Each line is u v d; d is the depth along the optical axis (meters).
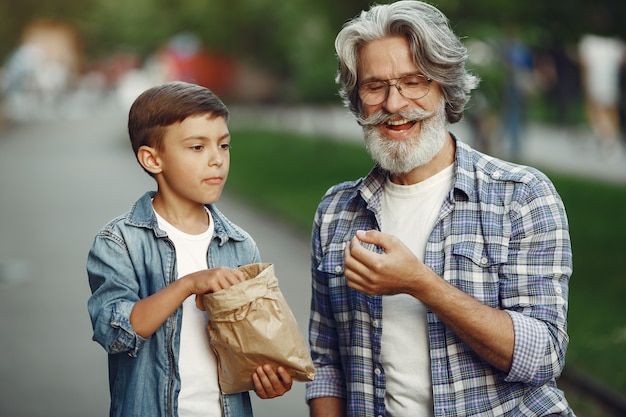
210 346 3.18
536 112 27.62
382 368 3.19
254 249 3.42
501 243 3.10
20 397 6.66
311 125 31.73
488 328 2.92
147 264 3.22
